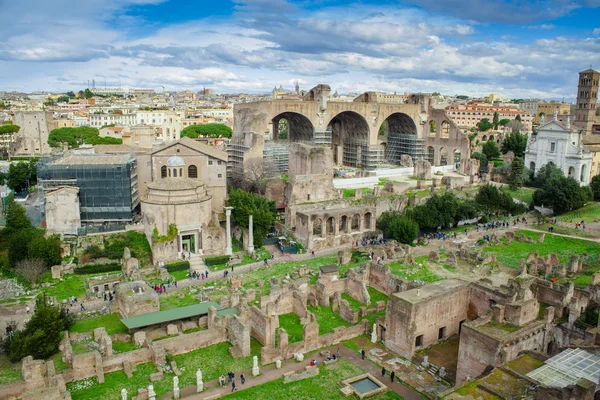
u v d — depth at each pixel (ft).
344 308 219.61
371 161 524.52
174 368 176.55
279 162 472.03
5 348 186.39
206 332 194.70
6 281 252.42
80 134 612.29
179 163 336.08
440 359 185.26
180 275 274.36
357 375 175.94
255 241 317.01
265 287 249.14
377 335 201.05
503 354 158.61
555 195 373.40
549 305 201.46
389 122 581.94
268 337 192.75
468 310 204.64
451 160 527.81
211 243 306.76
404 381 172.24
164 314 205.77
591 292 204.64
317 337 194.39
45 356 181.78
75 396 161.17
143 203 299.79
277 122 589.32
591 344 164.04
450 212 349.82
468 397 133.49
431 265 255.29
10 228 287.69
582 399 119.96
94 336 195.52
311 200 369.30
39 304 197.36
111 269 273.75
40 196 324.80
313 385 169.58
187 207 297.94
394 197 382.83
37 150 595.88
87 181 313.94
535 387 135.74
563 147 448.24
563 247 294.25
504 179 481.87
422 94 542.16
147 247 295.28
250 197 330.95
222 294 241.35
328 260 297.94
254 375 175.22
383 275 241.76
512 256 273.75
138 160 351.46
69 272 267.39
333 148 582.35
